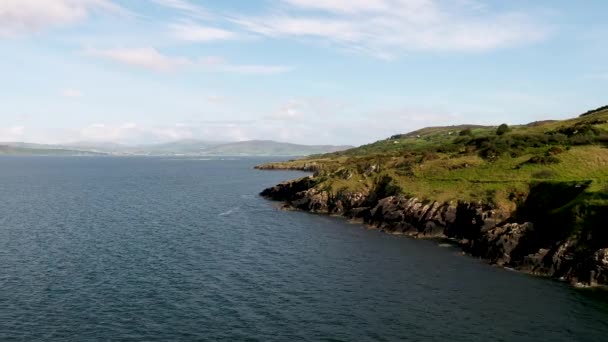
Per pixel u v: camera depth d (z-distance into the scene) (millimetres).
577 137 107812
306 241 82312
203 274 61094
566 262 61281
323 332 43656
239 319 46438
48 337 41875
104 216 107500
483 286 57312
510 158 103250
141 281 57719
